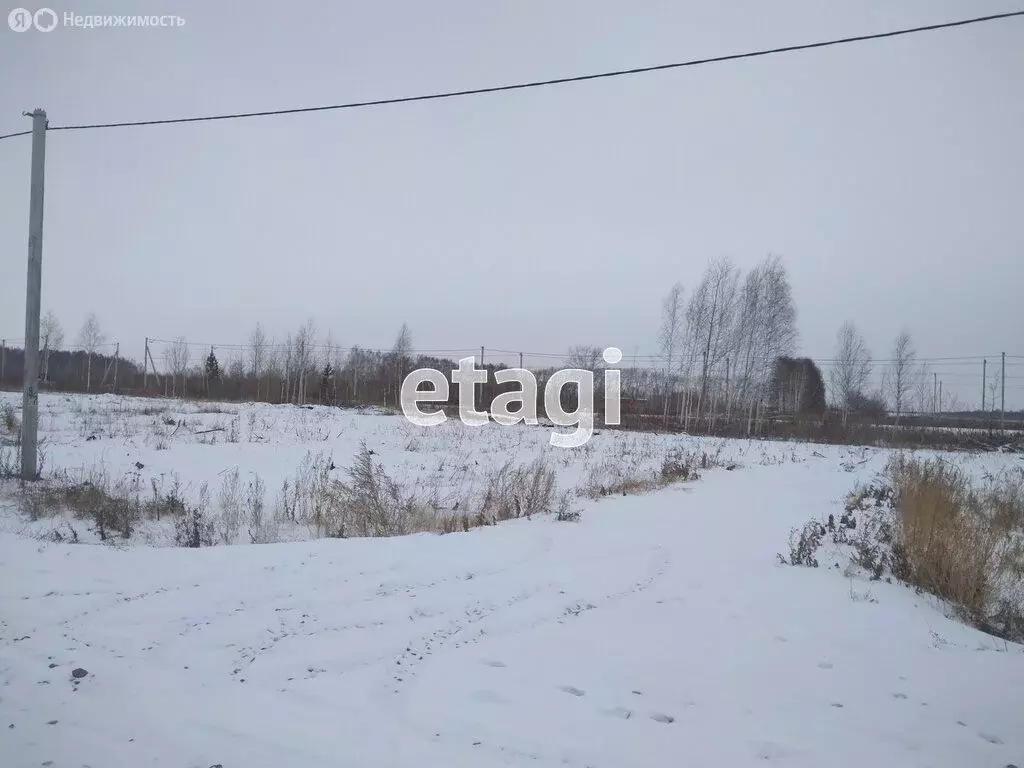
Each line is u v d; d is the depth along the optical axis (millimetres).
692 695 3807
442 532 8133
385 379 43625
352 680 3867
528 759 3066
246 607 4973
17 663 3932
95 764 2949
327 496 9641
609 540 7785
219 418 22141
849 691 3941
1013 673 4289
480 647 4434
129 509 8797
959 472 10258
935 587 6062
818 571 6641
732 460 17062
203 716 3404
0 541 6570
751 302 33625
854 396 40469
